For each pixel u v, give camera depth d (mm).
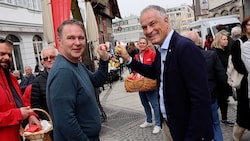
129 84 5316
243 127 4051
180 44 2158
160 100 2555
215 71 4000
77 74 2160
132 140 5062
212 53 4039
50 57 3271
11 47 2811
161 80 2463
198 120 2092
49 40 5664
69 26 2152
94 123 2215
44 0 5633
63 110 2006
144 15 2299
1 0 13398
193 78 2090
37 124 2684
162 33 2285
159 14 2271
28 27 15617
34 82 3314
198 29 16688
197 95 2082
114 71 14297
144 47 5160
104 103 8898
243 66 3848
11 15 14188
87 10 6980
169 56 2215
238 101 4055
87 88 2195
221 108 5250
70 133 2021
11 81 2855
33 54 16219
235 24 15430
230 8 24812
